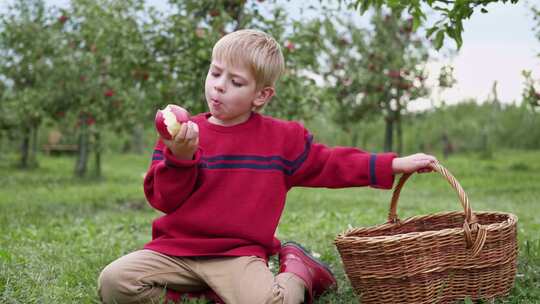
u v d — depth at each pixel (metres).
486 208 7.20
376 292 2.46
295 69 6.89
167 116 2.34
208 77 2.58
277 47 2.64
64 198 9.20
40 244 4.30
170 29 6.87
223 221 2.55
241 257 2.52
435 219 3.04
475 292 2.52
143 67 7.00
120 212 7.35
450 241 2.43
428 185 11.88
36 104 11.93
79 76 11.65
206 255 2.54
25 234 4.78
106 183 12.56
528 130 22.55
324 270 2.77
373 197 9.40
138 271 2.51
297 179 2.73
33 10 12.34
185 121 2.34
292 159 2.70
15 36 12.09
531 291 2.67
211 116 2.76
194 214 2.56
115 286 2.48
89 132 12.55
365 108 13.16
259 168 2.61
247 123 2.66
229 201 2.56
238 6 6.61
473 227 2.43
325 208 7.38
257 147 2.64
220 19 6.36
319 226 5.23
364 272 2.47
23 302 2.65
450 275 2.47
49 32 11.89
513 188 10.51
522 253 3.44
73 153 22.42
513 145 22.78
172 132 2.32
